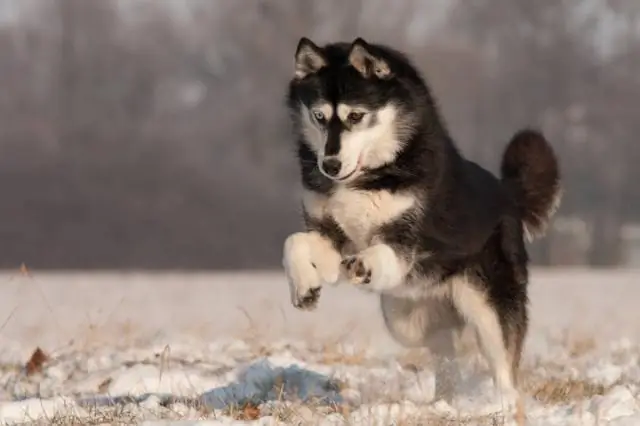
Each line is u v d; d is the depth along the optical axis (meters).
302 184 8.80
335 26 55.94
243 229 46.91
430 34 60.69
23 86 58.62
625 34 61.78
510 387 8.74
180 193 48.06
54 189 47.00
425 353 10.55
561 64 59.62
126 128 52.62
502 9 61.88
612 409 7.75
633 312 18.45
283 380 9.36
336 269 8.36
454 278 8.88
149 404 8.34
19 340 13.34
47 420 7.71
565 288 25.34
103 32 61.44
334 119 8.47
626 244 52.44
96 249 45.72
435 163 8.59
